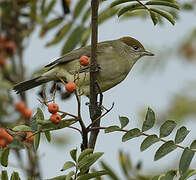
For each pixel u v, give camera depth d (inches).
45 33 478.3
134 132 286.2
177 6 319.9
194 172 270.1
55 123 297.9
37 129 299.6
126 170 366.6
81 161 273.9
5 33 514.0
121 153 369.1
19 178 290.8
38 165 405.1
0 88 444.5
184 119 510.0
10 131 302.4
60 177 277.1
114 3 326.3
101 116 312.2
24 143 306.0
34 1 480.7
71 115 302.7
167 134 281.0
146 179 366.9
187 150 267.4
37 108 300.0
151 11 323.3
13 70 498.3
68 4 442.0
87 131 307.0
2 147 301.7
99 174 278.8
